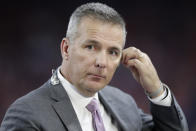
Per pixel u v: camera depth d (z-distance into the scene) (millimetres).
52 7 14461
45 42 14148
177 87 14297
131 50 4363
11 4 14289
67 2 14523
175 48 14789
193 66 14547
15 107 3641
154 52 14789
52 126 3594
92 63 3611
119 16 3736
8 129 3547
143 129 4492
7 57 13875
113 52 3697
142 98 13172
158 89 4316
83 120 3885
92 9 3662
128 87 13203
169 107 4305
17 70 13727
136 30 14961
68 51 3768
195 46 14734
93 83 3646
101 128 3939
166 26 14977
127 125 4223
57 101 3787
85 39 3609
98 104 4098
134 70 4410
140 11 15047
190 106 13641
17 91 13391
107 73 3684
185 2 14977
